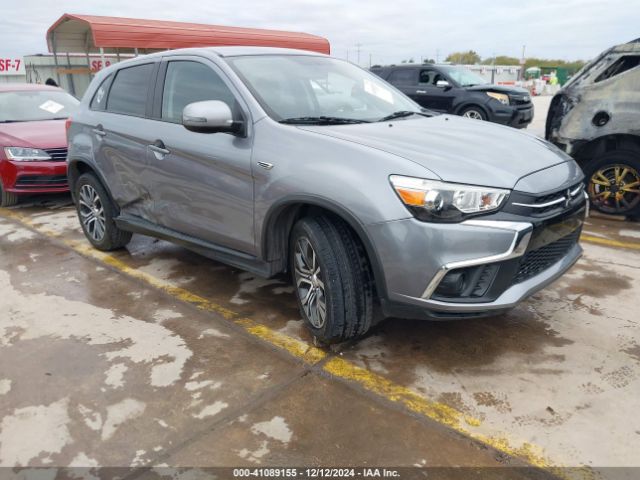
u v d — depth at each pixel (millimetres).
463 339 3105
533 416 2412
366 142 2764
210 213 3438
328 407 2506
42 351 3057
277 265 3199
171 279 4105
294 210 3035
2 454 2240
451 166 2549
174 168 3584
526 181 2602
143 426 2398
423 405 2506
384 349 3016
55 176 6332
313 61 3834
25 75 18000
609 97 5203
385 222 2504
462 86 12047
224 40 15859
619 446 2215
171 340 3160
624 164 5250
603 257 4402
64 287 3992
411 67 12773
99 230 4684
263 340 3141
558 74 49625
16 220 6012
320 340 2998
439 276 2459
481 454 2188
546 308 3469
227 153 3193
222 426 2389
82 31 15156
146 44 14258
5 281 4137
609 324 3236
